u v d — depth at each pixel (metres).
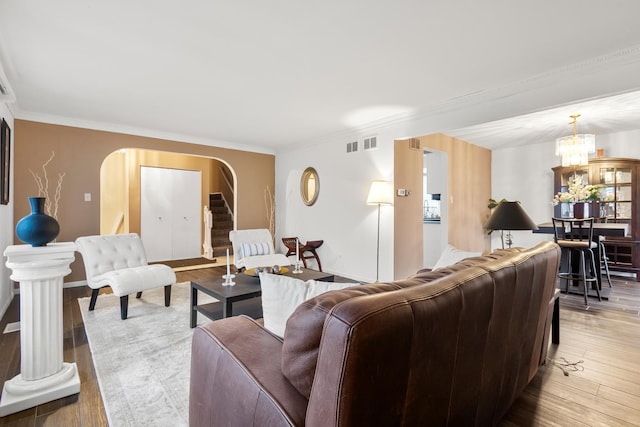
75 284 4.35
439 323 0.91
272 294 1.35
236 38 2.34
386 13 2.04
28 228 1.76
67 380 1.87
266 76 2.99
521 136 5.36
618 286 4.47
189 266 5.94
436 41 2.39
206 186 7.26
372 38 2.34
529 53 2.57
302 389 0.89
